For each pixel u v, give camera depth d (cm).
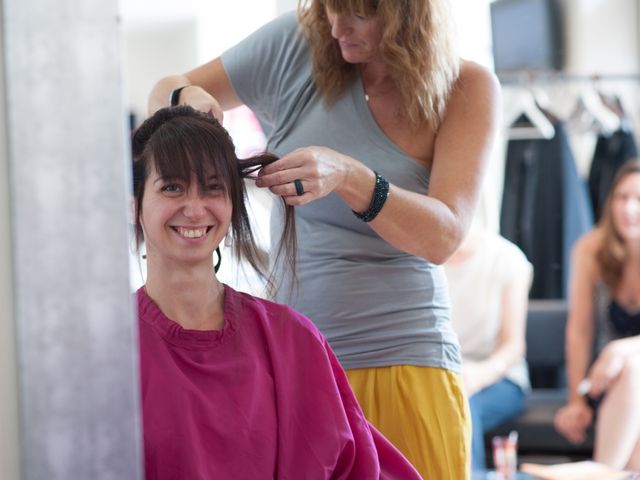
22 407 108
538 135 545
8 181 107
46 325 108
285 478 163
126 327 109
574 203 539
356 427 173
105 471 109
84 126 107
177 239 163
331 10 195
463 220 198
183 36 566
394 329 207
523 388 439
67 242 108
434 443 204
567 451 431
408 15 197
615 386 416
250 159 178
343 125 209
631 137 543
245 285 188
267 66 217
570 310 463
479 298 431
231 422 159
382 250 207
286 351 169
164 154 163
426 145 209
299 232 212
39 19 106
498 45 554
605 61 566
